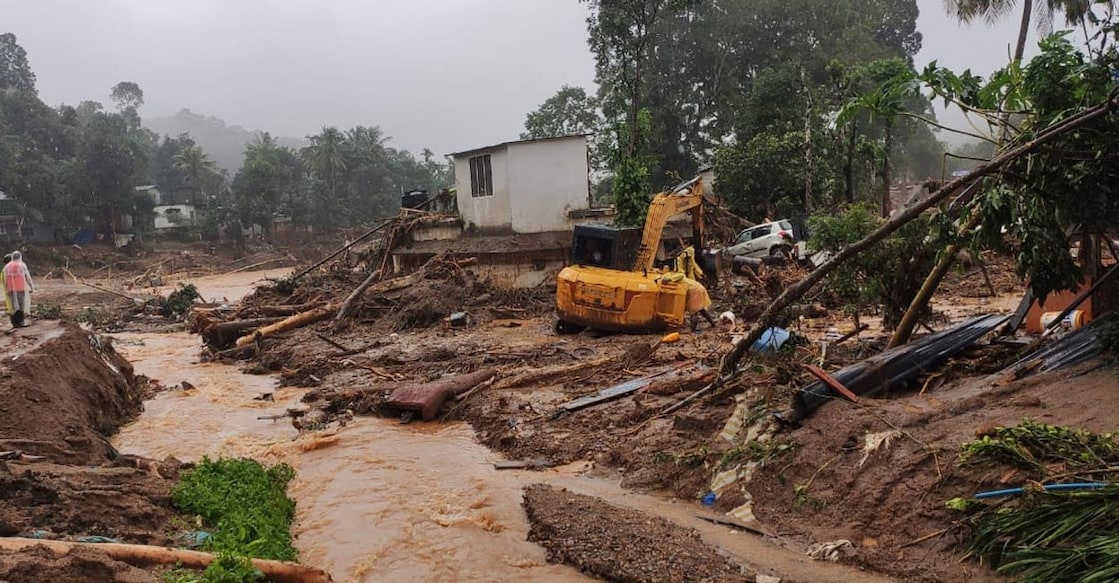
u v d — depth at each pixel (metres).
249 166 77.69
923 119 9.77
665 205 19.14
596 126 55.38
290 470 10.48
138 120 114.31
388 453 11.30
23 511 7.16
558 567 7.35
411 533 8.34
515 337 19.95
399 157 102.62
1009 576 5.86
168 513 8.13
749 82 56.03
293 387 16.77
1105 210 8.23
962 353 10.23
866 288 11.98
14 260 17.02
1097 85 8.17
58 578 5.53
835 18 53.59
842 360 11.35
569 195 29.89
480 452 11.20
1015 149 7.92
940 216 8.96
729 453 8.84
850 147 36.62
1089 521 5.71
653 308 17.75
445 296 24.03
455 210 34.69
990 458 6.77
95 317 32.69
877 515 7.08
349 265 38.09
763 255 29.23
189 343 25.62
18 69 93.81
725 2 52.94
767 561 6.98
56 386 12.47
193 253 69.56
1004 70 9.00
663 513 8.40
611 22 32.91
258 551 7.18
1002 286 22.78
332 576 7.39
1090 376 7.94
